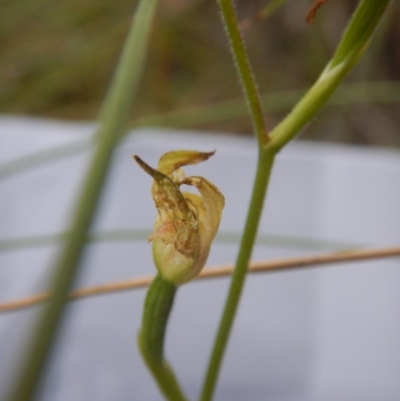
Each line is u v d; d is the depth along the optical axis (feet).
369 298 0.56
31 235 0.58
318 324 0.55
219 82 1.04
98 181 0.33
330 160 0.63
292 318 0.55
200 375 0.53
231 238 0.52
